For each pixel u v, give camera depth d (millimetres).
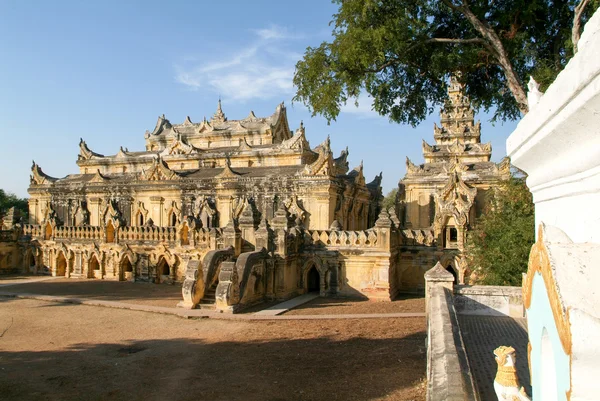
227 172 51656
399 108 30234
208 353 21984
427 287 18109
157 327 27359
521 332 14617
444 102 30734
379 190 67250
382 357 20391
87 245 50062
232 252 37094
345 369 19047
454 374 6727
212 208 52500
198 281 32406
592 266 3471
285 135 75000
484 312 17578
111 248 48750
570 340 3055
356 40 23391
